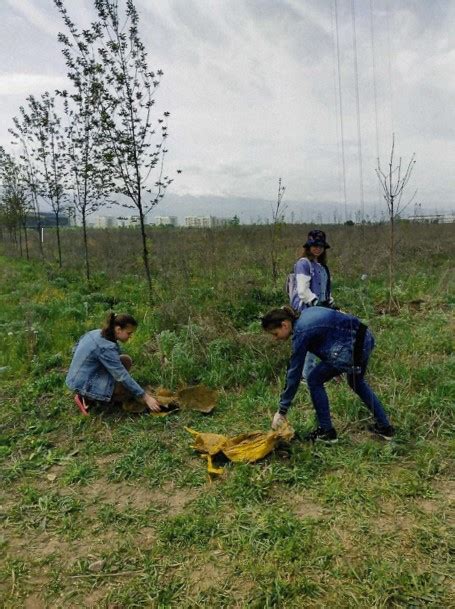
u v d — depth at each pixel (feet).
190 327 20.26
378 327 23.12
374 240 53.31
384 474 11.56
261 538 9.70
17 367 20.08
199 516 10.46
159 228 104.99
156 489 11.79
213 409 15.75
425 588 8.22
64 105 42.93
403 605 7.96
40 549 9.95
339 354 12.02
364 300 27.78
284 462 12.30
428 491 10.82
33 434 14.92
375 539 9.44
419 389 15.83
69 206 52.70
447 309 26.22
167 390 16.57
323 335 12.03
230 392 17.16
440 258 44.39
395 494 10.74
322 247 14.83
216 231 63.00
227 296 26.89
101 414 15.55
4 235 108.27
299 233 66.03
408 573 8.53
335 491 10.90
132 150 30.71
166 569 9.10
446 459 12.05
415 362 16.92
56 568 9.36
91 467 12.91
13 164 65.00
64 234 108.47
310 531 9.68
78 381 15.46
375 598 8.05
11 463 13.29
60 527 10.57
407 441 12.87
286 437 12.66
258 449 12.46
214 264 38.50
